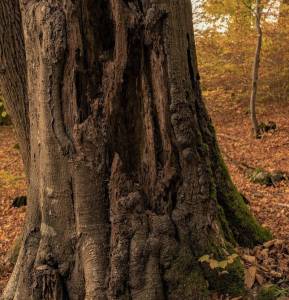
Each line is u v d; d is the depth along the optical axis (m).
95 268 4.22
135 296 4.13
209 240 4.44
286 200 8.34
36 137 4.59
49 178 4.41
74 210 4.37
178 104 4.32
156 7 4.18
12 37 5.70
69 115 4.32
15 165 14.77
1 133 19.39
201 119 5.02
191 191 4.41
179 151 4.38
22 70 5.81
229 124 16.83
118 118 4.31
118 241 4.20
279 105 17.69
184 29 4.43
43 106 4.36
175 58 4.32
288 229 6.59
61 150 4.32
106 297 4.15
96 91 4.29
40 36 4.30
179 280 4.22
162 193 4.37
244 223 5.47
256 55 14.84
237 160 12.55
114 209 4.26
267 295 4.29
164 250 4.23
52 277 4.32
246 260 4.79
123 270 4.16
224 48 17.44
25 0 4.53
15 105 5.98
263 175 9.94
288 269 4.75
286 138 13.86
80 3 4.14
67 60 4.24
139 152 4.40
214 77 18.14
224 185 5.46
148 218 4.29
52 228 4.44
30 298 4.42
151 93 4.33
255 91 14.85
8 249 7.93
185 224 4.37
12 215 9.91
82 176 4.29
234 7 14.79
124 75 4.23
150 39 4.22
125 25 4.15
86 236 4.30
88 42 4.21
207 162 4.57
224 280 4.39
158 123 4.36
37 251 4.57
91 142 4.27
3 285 6.10
